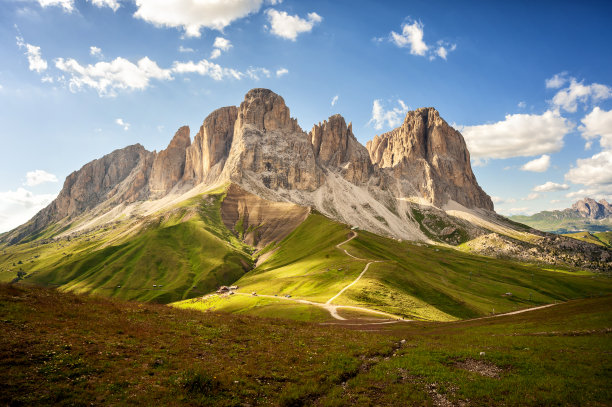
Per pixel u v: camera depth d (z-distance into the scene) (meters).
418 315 103.69
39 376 22.94
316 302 115.06
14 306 35.72
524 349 36.44
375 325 72.50
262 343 37.84
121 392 22.61
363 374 30.02
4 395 20.11
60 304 40.50
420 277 160.88
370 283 134.00
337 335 46.38
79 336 31.08
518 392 25.44
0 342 26.36
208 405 22.41
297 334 44.53
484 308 141.50
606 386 25.70
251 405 23.42
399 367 31.75
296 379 28.17
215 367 28.62
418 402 24.72
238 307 132.50
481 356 34.16
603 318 47.38
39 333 29.95
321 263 194.12
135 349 30.44
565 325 48.09
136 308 46.31
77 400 20.98
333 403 24.36
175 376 25.78
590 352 33.50
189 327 40.34
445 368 31.12
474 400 24.75
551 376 28.05
